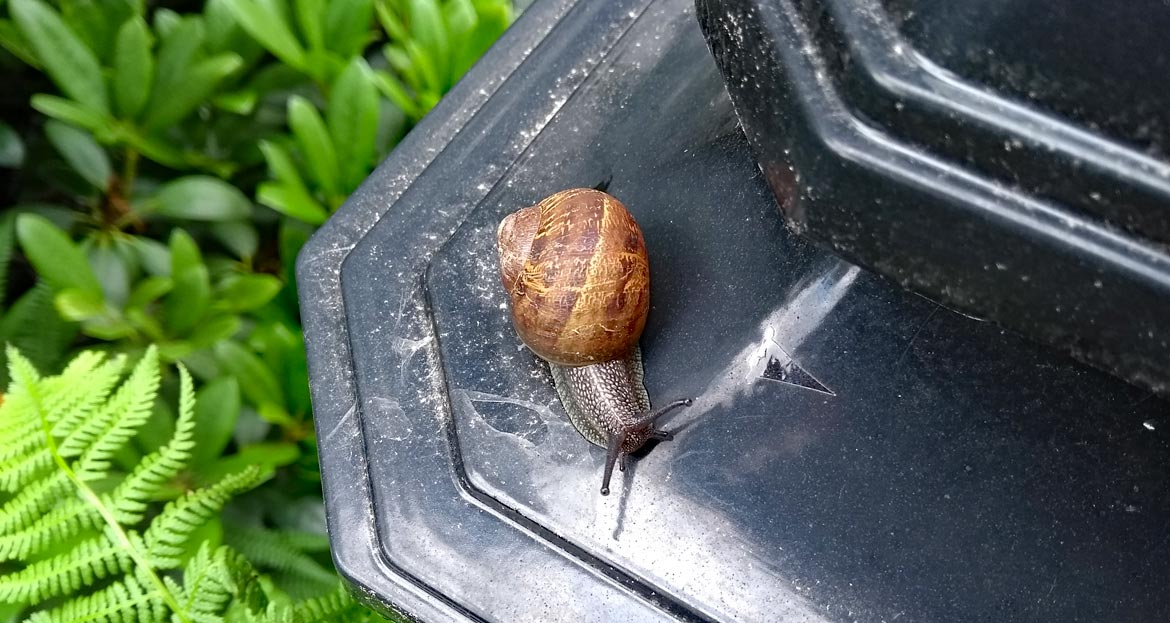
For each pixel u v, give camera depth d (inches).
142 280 12.1
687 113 8.2
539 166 8.3
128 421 7.4
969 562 6.6
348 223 8.4
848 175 5.1
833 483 6.9
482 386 7.7
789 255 7.5
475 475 7.4
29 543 7.3
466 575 7.1
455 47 11.6
